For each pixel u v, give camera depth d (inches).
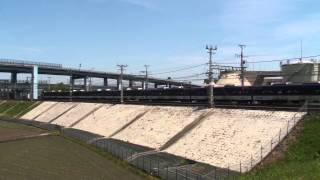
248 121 2947.8
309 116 2642.7
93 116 5246.1
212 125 3159.5
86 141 3929.6
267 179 1905.8
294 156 2281.0
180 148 3029.0
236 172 2309.3
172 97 4845.0
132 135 3816.4
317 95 3093.0
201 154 2780.5
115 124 4441.4
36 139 4266.7
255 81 5482.3
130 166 2751.0
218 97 4028.1
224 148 2731.3
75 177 2527.1
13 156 3282.5
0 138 4387.3
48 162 3014.3
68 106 6501.0
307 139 2395.4
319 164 1926.7
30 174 2632.9
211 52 4170.8
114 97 6151.6
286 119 2731.3
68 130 4790.8
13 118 7071.9
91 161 3019.2
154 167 2615.7
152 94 5255.9
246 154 2534.5
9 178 2534.5
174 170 2490.2
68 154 3334.2
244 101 3747.5
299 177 1770.4
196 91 4375.0
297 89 3240.7
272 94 3469.5
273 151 2417.6
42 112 6884.8
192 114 3622.0
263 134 2682.1
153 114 4119.1
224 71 5639.8
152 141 3440.0
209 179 2222.0
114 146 3462.1
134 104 4926.2
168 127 3595.0
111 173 2608.3
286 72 4517.7
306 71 4355.3
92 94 6776.6
